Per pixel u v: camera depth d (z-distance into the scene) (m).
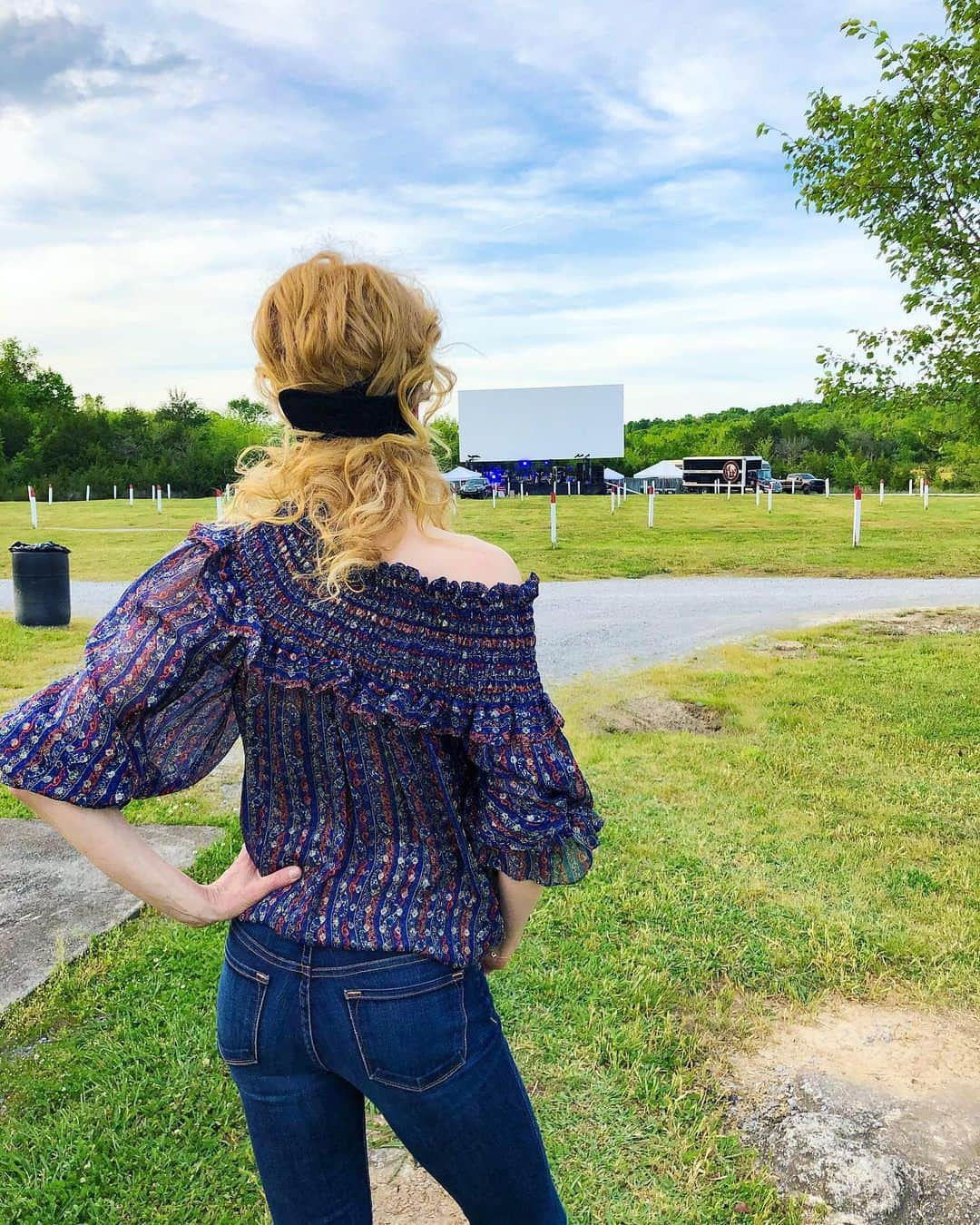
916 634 9.00
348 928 1.08
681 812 4.50
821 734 5.75
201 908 1.08
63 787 0.99
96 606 11.01
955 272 6.66
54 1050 2.66
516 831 1.06
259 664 1.06
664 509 27.62
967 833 4.25
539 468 53.84
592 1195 2.15
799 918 3.43
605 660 8.02
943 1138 2.33
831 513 25.75
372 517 1.06
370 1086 1.11
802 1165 2.25
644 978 3.02
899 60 6.29
